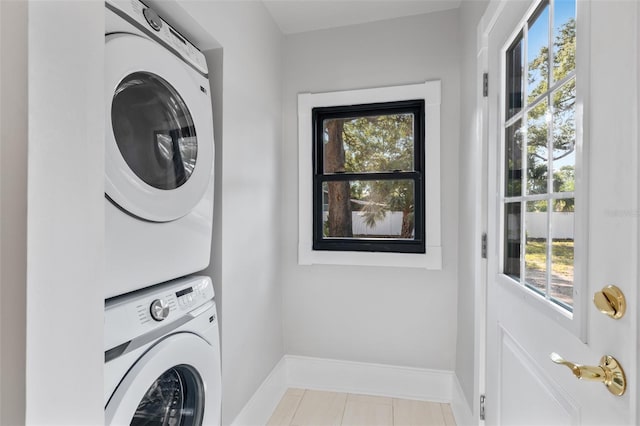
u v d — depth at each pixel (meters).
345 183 2.20
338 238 2.19
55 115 0.37
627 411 0.58
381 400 2.00
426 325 2.01
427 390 2.00
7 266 0.32
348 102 2.11
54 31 0.37
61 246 0.37
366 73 2.09
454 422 1.78
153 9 1.13
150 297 0.93
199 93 1.17
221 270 1.39
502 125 1.27
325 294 2.16
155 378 0.85
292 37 2.21
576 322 0.73
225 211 1.43
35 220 0.35
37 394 0.35
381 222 2.14
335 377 2.13
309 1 1.86
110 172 0.77
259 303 1.80
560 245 0.86
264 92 1.89
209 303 1.20
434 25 1.98
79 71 0.40
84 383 0.40
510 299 1.16
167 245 1.00
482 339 1.45
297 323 2.20
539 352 0.94
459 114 1.93
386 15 2.02
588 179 0.70
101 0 0.43
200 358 1.05
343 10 1.96
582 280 0.71
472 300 1.59
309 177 2.17
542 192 0.97
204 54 1.43
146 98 0.94
